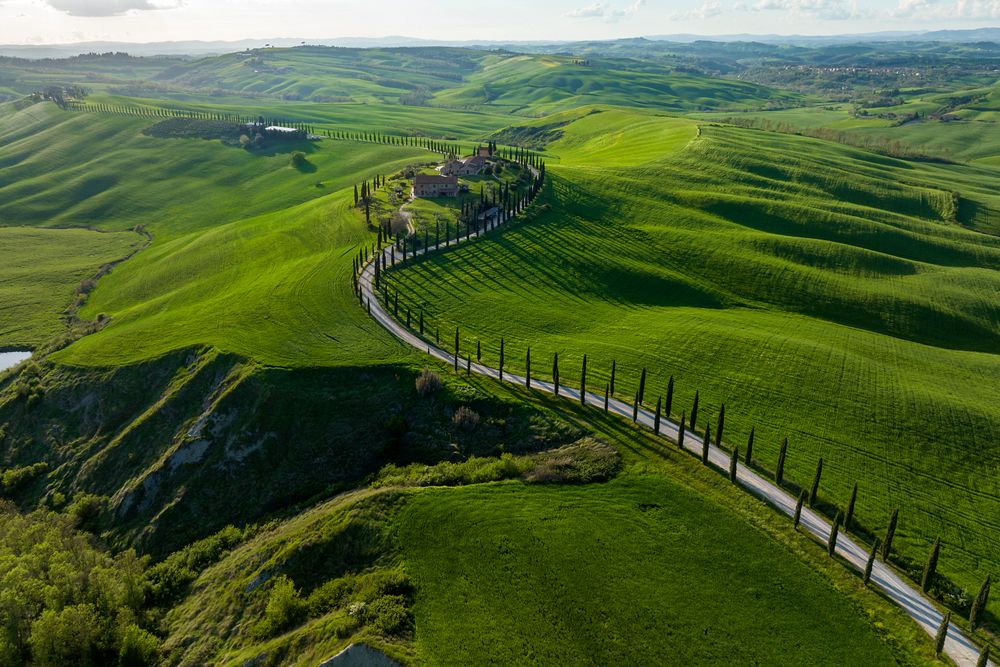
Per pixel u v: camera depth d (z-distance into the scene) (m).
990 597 54.53
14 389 101.81
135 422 89.25
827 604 52.75
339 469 78.12
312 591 57.50
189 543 72.62
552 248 139.25
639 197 179.00
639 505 63.84
